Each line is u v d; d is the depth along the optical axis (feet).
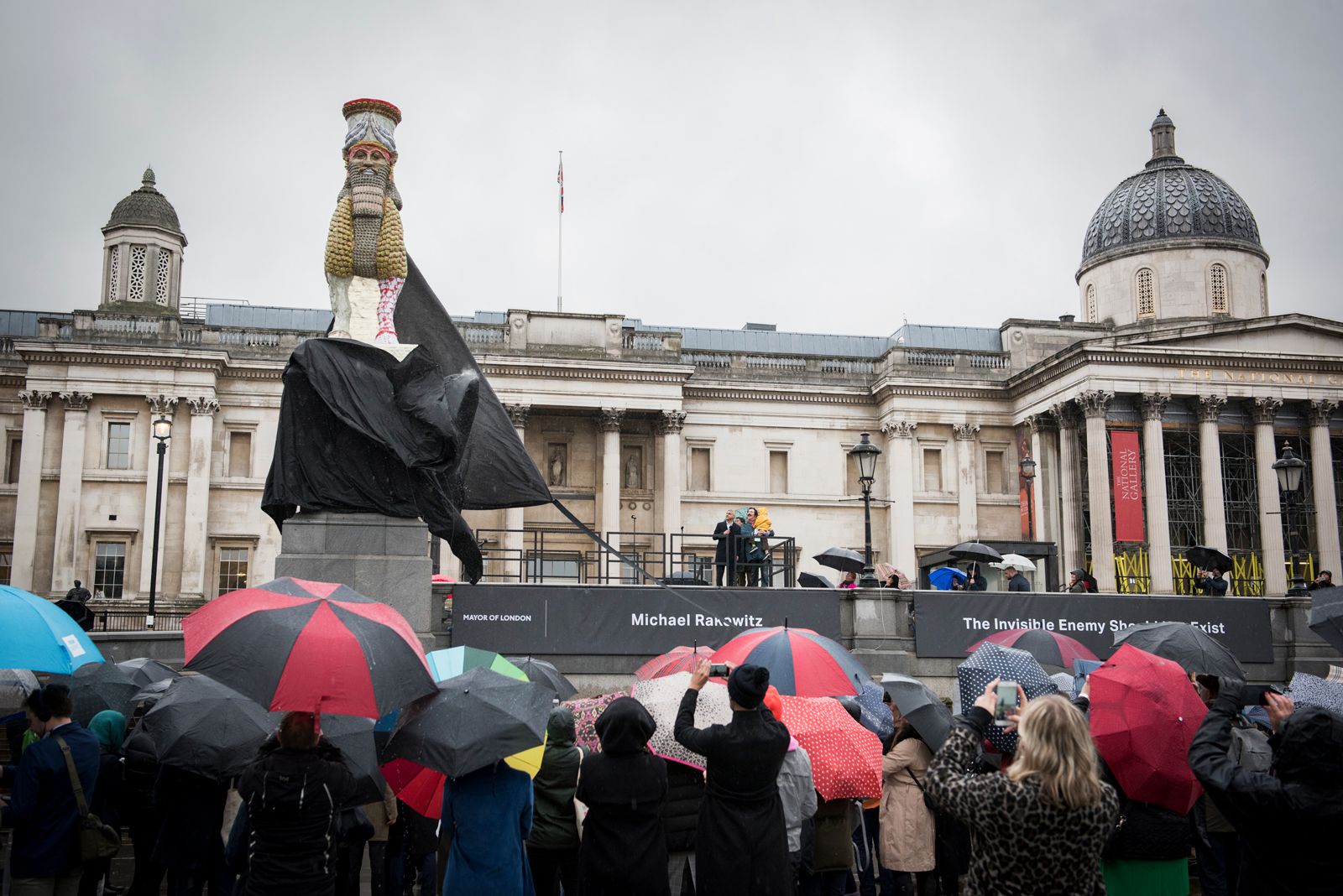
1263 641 100.27
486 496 80.69
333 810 32.58
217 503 202.39
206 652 31.65
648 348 214.07
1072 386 204.13
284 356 205.98
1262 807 28.43
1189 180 234.38
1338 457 221.05
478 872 34.47
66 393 198.39
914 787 42.73
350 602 34.60
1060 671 58.80
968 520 218.59
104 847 36.76
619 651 89.56
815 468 224.33
